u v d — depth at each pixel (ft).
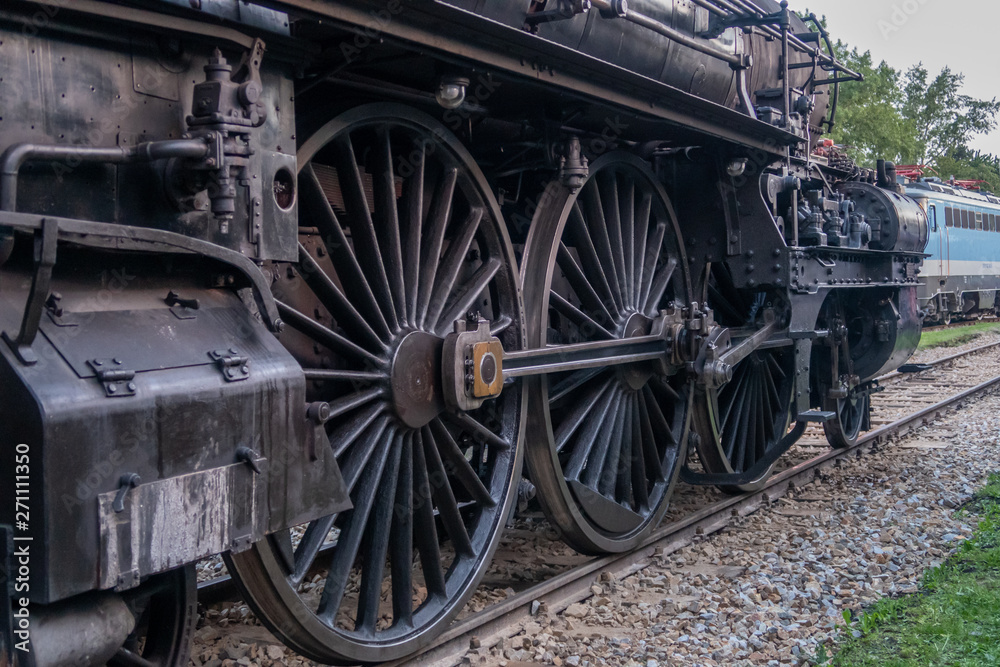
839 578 18.17
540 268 16.44
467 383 13.71
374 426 12.92
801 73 26.48
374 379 12.73
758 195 22.02
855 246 26.61
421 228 14.55
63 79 8.41
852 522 22.52
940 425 37.14
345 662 12.48
